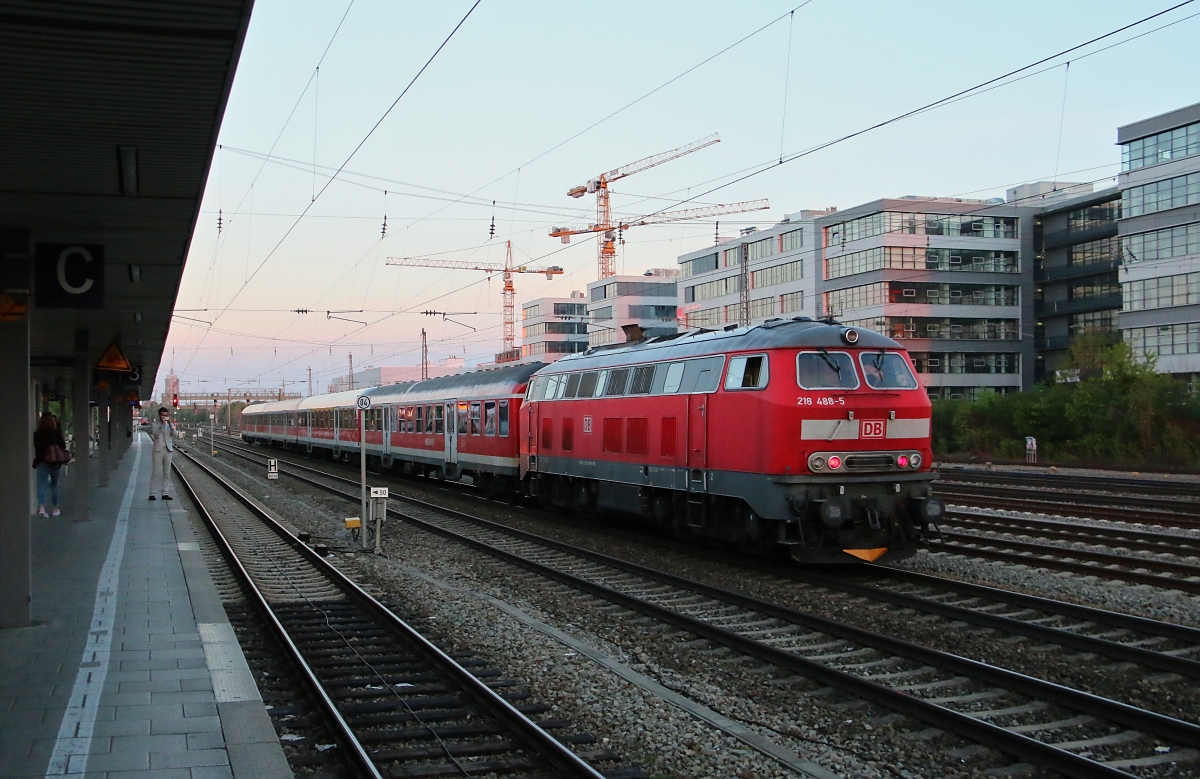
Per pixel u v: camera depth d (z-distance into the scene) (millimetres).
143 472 39469
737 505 14781
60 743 6516
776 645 10070
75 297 10797
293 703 8195
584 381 19859
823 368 13758
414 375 110250
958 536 16766
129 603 11336
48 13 5551
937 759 6836
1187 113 48969
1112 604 11688
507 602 12688
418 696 8281
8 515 9984
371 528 21031
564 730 7414
